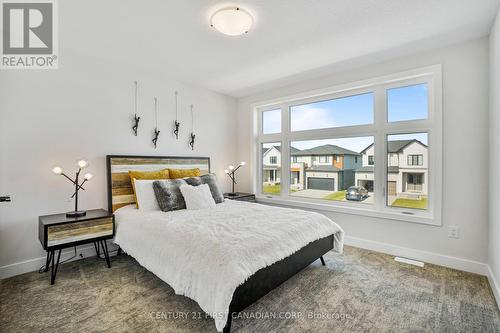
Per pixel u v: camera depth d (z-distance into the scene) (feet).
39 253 8.42
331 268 8.52
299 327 5.51
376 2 6.31
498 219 6.61
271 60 9.87
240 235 6.23
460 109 8.32
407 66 9.32
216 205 10.22
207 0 6.17
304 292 6.97
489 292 6.93
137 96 10.89
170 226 7.07
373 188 10.54
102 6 6.39
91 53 9.23
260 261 5.60
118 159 10.10
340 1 6.26
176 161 12.14
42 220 7.72
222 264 5.19
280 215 8.34
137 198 9.52
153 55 9.42
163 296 6.71
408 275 7.98
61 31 7.61
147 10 6.57
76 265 8.72
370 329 5.44
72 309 6.10
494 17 6.87
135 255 7.63
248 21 6.85
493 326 5.54
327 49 8.90
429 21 7.13
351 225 10.91
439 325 5.57
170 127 12.13
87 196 9.48
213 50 8.99
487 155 7.88
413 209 9.58
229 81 12.46
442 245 8.73
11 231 7.92
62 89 8.90
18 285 7.26
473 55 8.10
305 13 6.75
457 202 8.41
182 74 11.50
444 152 8.63
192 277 5.54
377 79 10.01
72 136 9.12
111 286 7.24
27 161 8.20
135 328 5.42
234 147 15.46
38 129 8.41
